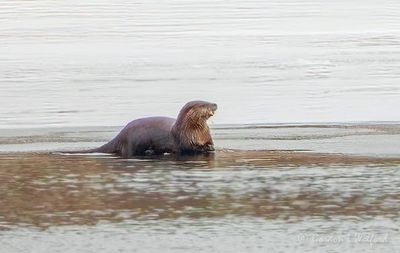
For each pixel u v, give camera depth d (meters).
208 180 49.25
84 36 132.62
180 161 55.66
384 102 80.44
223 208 42.72
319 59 107.44
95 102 81.19
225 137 65.25
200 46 120.31
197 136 58.50
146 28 141.12
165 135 58.69
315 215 41.34
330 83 91.19
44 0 185.62
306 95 84.31
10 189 47.22
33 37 132.00
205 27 141.50
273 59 107.88
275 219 40.66
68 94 85.12
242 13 160.38
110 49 118.31
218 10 165.00
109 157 57.59
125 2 179.50
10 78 95.12
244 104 80.00
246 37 129.50
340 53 112.44
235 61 106.31
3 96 84.19
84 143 63.12
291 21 149.12
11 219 40.94
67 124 71.38
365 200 44.28
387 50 114.88
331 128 68.81
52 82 92.31
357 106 78.75
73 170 52.62
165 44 122.62
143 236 38.03
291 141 62.94
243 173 51.19
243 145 61.62
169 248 36.38
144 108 78.44
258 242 37.16
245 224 39.84
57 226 39.69
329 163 54.22
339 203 43.69
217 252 35.78
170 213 41.84
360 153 57.81
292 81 92.44
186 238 37.78
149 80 93.44
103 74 97.62
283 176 50.19
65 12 165.38
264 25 144.00
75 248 36.44
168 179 49.69
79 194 46.00
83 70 100.56
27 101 81.81
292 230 38.81
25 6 175.38
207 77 95.25
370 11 162.62
